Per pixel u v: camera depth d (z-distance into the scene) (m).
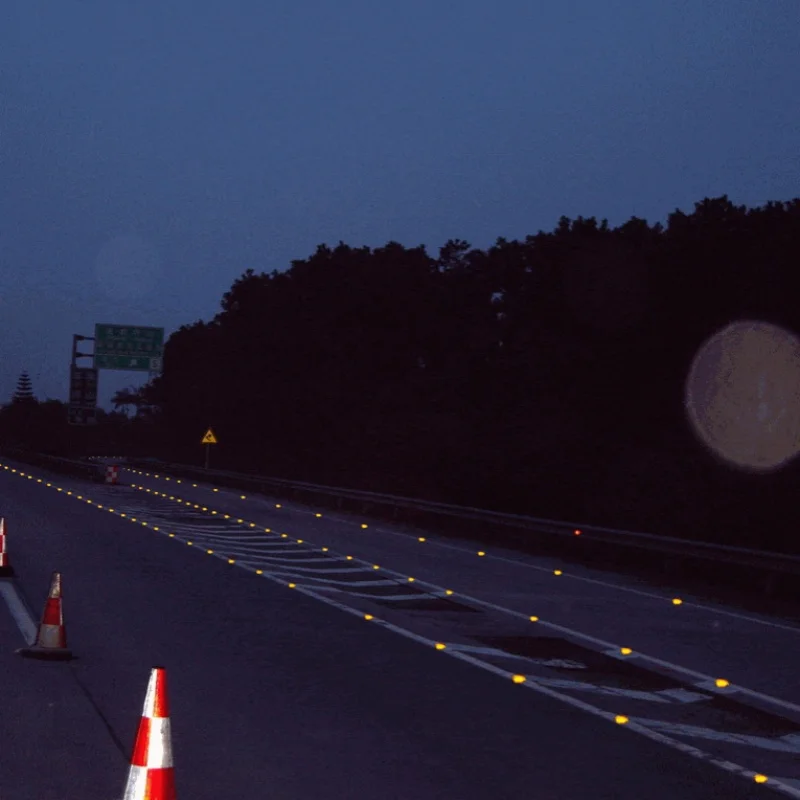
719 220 44.47
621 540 24.00
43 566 19.25
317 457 66.94
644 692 11.04
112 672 10.71
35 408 148.50
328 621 14.55
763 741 9.26
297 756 8.02
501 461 40.47
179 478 62.28
